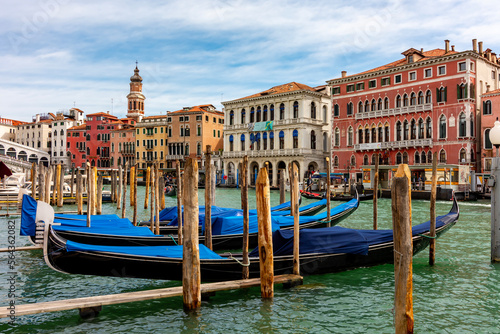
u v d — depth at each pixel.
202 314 8.55
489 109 38.31
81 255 9.23
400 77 44.38
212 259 9.66
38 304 7.91
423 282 10.63
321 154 56.28
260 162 58.59
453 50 44.47
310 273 10.74
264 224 8.97
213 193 21.83
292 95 55.22
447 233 17.92
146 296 8.36
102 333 7.76
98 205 21.83
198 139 70.06
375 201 14.29
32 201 13.00
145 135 77.12
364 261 11.49
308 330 7.95
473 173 35.69
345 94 49.53
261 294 9.16
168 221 17.69
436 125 41.22
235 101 62.16
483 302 9.29
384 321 8.34
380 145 45.31
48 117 97.81
